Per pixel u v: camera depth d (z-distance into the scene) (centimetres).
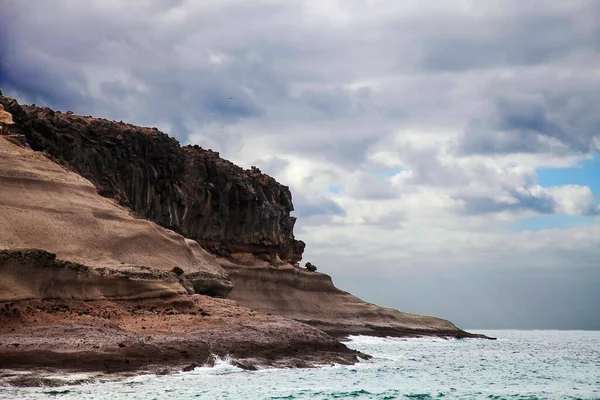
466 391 6084
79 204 8019
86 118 12581
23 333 5938
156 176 13000
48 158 8788
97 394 4984
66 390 5094
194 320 7138
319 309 16138
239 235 15862
